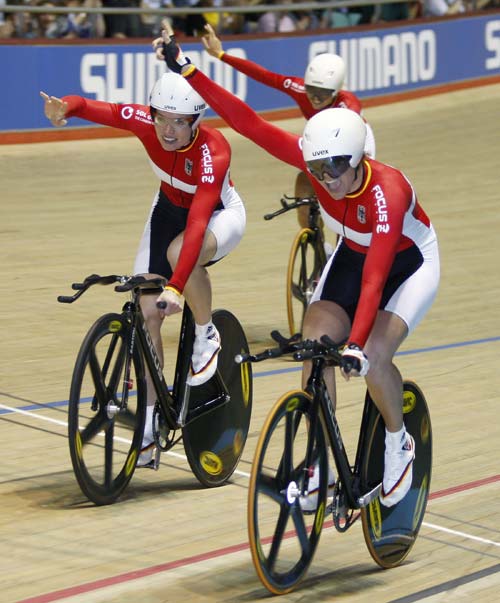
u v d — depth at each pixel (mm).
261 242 21188
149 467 9617
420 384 13352
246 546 8539
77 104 9727
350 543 8812
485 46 36906
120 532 8672
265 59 31016
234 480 10195
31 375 13070
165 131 9383
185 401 9633
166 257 10109
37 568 7902
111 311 16172
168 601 7445
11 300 16484
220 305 16828
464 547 8789
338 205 8078
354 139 7613
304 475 7691
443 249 21016
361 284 7844
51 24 27672
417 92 34781
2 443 10680
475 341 15539
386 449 8227
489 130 32188
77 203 23344
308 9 32031
